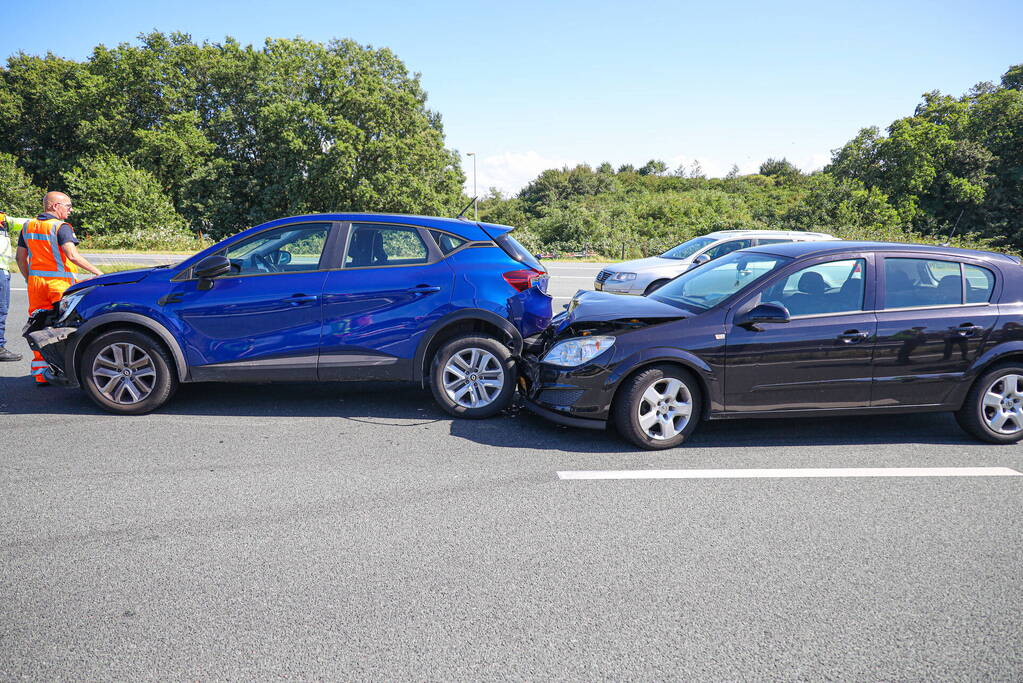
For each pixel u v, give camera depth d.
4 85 44.53
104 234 36.41
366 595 2.86
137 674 2.33
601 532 3.49
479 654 2.46
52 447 4.66
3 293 6.99
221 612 2.71
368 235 5.66
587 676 2.35
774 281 4.94
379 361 5.53
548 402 4.92
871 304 4.97
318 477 4.19
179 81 46.12
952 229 46.84
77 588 2.88
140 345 5.39
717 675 2.37
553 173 99.62
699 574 3.08
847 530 3.57
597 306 5.14
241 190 47.41
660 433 4.85
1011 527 3.63
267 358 5.46
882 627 2.69
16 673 2.32
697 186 97.00
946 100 50.12
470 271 5.55
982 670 2.43
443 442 4.91
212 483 4.06
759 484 4.19
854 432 5.31
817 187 48.06
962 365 5.01
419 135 46.34
